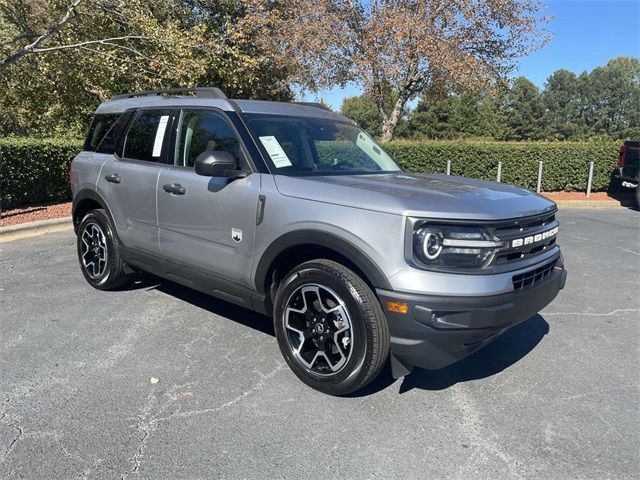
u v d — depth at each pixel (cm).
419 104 6275
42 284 546
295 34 1479
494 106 6719
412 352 296
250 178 364
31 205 991
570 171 1438
